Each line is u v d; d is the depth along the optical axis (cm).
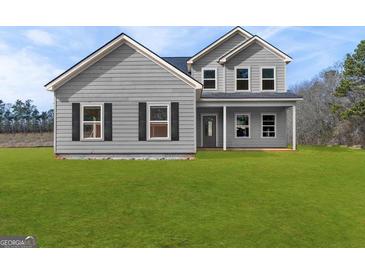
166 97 1348
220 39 1994
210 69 2014
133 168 1051
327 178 873
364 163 1198
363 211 563
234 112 2011
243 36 2023
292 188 743
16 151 1947
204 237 448
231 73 1984
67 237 445
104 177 870
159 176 888
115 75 1354
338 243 433
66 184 773
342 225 495
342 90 2619
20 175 904
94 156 1356
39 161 1266
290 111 3344
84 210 560
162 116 1374
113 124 1354
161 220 511
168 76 1348
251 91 1967
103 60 1353
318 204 606
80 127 1354
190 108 1347
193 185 767
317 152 1697
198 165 1127
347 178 875
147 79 1351
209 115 2031
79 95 1355
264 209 573
